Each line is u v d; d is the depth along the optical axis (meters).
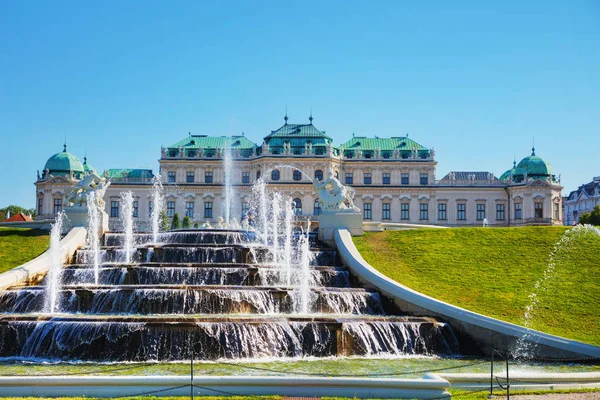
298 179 140.88
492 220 147.50
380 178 146.62
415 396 26.83
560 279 48.50
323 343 37.91
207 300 43.41
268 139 143.88
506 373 29.31
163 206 143.25
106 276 48.97
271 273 50.09
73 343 36.44
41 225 65.88
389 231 63.78
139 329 36.56
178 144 147.25
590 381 29.59
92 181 62.16
